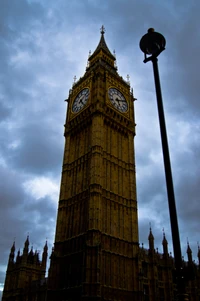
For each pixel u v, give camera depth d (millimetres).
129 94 77125
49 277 54062
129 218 59719
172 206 11602
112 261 51812
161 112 13367
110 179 60594
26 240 91938
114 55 89500
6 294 87125
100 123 64125
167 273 65750
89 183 57594
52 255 55938
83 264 48562
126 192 62500
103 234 52969
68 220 59094
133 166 66812
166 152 12547
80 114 70312
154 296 58062
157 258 66188
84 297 45219
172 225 11398
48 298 52250
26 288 80875
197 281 73562
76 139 69750
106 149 63344
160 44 14562
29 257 90625
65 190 63625
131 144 69812
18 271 87375
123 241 55844
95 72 73812
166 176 12172
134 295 51812
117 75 77312
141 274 53188
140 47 15117
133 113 75312
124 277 52312
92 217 52500
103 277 48719
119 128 68875
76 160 65562
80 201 58438
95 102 66750
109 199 57938
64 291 50781
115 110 69375
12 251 95375
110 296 48281
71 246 54875
